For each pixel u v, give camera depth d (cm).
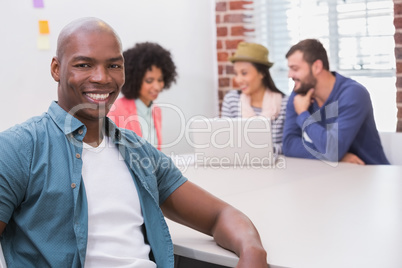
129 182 122
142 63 303
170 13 362
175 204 133
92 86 114
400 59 321
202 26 384
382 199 170
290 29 376
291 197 177
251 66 320
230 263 118
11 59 286
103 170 119
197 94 383
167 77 316
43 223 109
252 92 326
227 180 212
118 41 119
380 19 337
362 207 159
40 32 296
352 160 265
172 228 143
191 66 378
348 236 129
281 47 383
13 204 107
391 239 126
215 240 128
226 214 128
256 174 225
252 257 112
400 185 192
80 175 112
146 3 347
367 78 346
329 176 215
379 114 343
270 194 183
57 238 109
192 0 375
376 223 141
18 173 106
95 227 114
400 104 322
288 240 128
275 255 117
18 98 290
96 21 117
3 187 104
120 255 114
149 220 124
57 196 109
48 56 302
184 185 135
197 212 132
